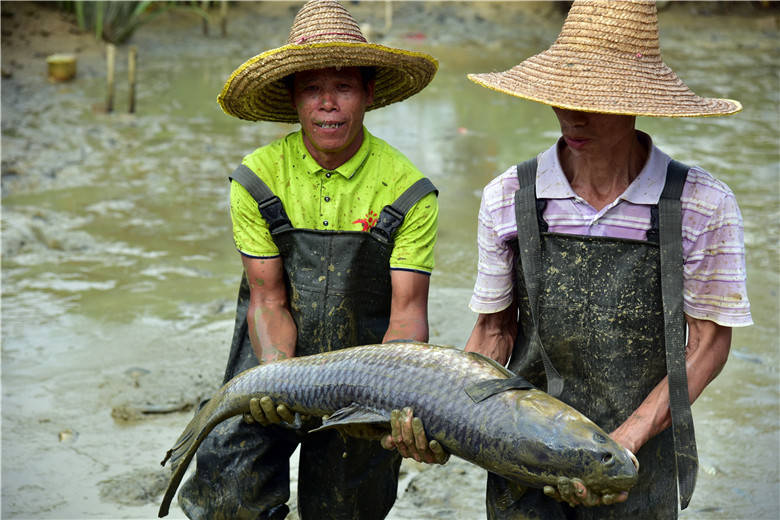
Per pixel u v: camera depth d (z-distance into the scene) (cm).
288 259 281
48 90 1113
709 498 365
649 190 231
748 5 1728
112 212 726
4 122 962
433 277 603
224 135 962
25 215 704
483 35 1548
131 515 358
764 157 893
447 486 377
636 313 236
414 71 277
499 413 216
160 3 1575
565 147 244
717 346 234
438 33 1548
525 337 257
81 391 453
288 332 280
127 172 827
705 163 867
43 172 815
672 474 253
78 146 898
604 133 225
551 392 248
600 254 235
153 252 650
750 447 402
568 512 255
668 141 947
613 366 241
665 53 1423
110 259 635
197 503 284
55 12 1373
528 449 211
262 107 293
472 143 945
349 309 279
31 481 377
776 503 361
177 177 819
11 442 406
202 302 566
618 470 205
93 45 1337
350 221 280
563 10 1711
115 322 534
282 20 1606
